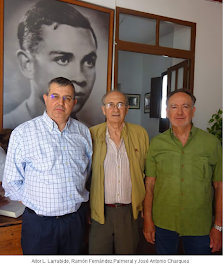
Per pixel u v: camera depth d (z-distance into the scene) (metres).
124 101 1.40
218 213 1.33
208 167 1.32
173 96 1.34
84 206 1.34
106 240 1.40
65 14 2.08
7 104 1.91
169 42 3.35
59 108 1.13
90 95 2.27
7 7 1.84
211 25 2.84
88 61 2.22
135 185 1.40
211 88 2.92
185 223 1.32
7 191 1.21
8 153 1.16
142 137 1.53
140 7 2.45
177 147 1.34
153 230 1.43
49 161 1.12
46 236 1.15
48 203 1.12
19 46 1.91
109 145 1.41
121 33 3.61
